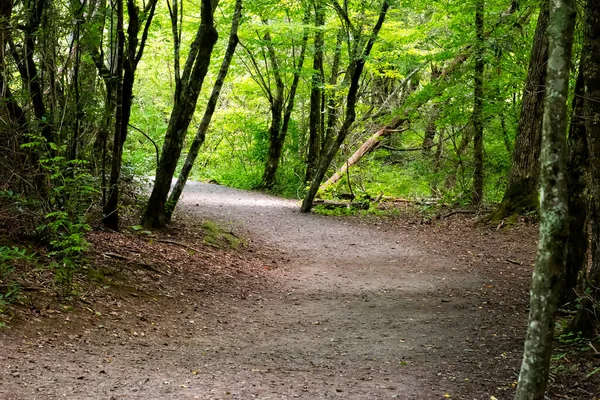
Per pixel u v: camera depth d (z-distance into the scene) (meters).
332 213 18.45
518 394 3.86
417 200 20.50
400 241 14.32
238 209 17.64
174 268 9.49
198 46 11.48
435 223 16.50
